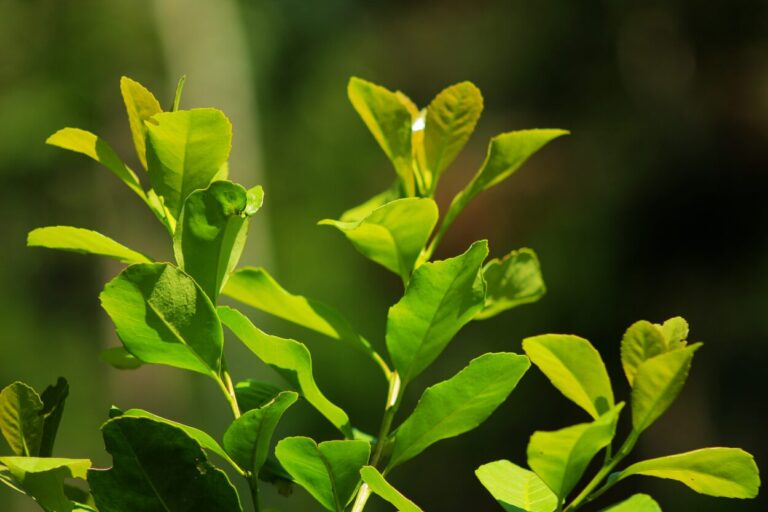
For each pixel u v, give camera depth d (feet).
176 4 38.99
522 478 3.25
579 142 31.94
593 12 32.94
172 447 2.52
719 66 30.60
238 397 3.26
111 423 2.49
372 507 25.12
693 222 29.53
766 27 30.07
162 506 2.55
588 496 2.85
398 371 3.13
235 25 39.73
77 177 39.01
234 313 2.90
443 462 28.19
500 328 29.35
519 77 34.12
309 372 2.97
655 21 31.71
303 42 40.29
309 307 3.53
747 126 29.78
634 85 31.83
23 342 36.58
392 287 33.50
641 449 27.37
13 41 38.34
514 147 3.47
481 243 2.91
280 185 37.88
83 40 38.52
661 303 29.09
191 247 2.88
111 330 37.47
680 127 30.50
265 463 3.24
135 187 3.22
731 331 28.02
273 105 39.70
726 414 27.55
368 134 37.96
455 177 32.12
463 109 3.59
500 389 2.89
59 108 38.27
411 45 38.01
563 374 2.85
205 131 2.92
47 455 2.94
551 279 29.76
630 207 29.99
